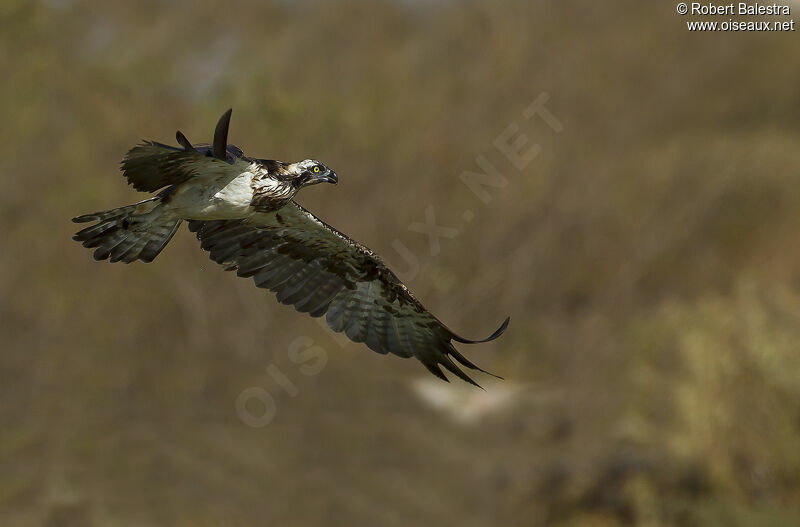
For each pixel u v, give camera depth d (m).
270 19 24.28
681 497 15.97
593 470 16.67
